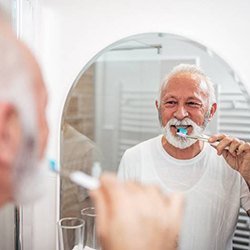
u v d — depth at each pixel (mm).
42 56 918
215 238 817
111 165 890
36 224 958
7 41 381
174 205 429
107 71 883
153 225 409
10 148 373
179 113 822
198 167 818
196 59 818
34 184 409
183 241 820
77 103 909
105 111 890
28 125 382
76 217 908
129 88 867
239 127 807
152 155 850
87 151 906
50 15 911
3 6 675
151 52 844
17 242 867
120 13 864
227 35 805
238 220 811
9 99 368
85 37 895
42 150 417
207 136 817
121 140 880
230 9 799
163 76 835
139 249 398
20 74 377
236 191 805
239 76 801
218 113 813
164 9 833
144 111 855
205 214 815
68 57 910
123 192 422
